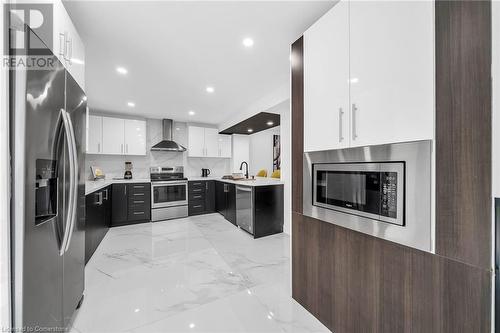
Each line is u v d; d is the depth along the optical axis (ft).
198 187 15.94
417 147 3.02
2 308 2.70
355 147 3.91
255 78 9.05
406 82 3.10
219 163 18.98
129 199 13.30
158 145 15.52
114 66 7.84
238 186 12.35
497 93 2.35
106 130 14.01
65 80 4.10
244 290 6.08
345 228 4.25
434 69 2.83
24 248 2.86
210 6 4.92
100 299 5.62
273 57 7.28
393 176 3.33
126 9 4.96
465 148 2.58
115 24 5.49
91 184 9.60
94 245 8.64
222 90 10.46
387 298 3.51
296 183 5.44
